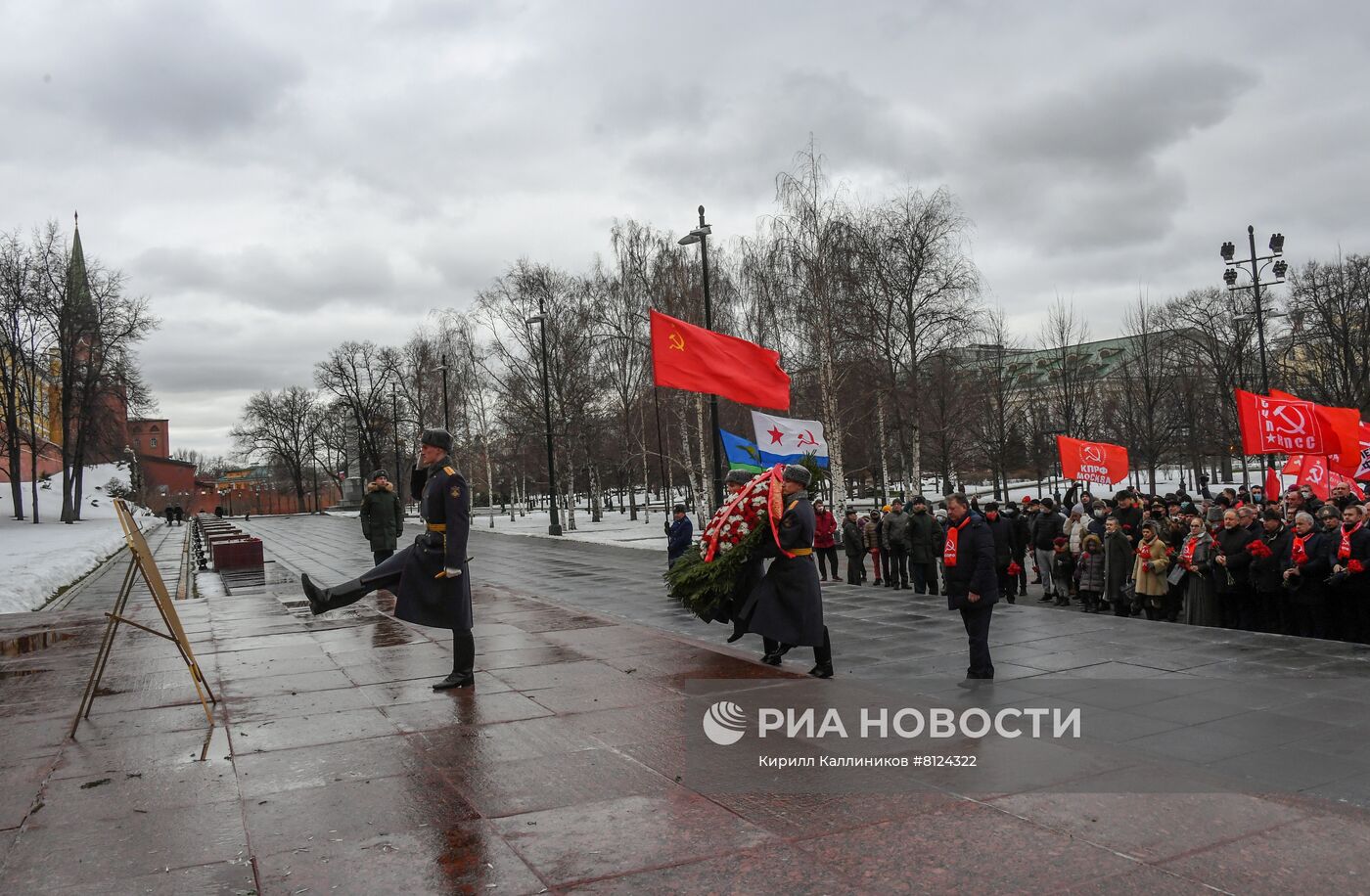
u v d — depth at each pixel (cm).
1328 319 4106
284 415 10419
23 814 429
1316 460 1830
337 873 362
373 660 796
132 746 538
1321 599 1062
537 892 344
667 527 1638
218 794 454
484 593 1346
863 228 3372
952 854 370
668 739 542
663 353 1288
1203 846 374
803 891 340
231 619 1070
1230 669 859
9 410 5419
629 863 368
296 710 621
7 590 1616
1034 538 1686
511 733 559
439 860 373
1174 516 1445
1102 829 393
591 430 5019
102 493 7644
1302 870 351
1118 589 1350
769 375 1338
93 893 344
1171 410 5153
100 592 1953
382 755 516
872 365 3300
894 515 1728
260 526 6225
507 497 9156
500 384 5303
